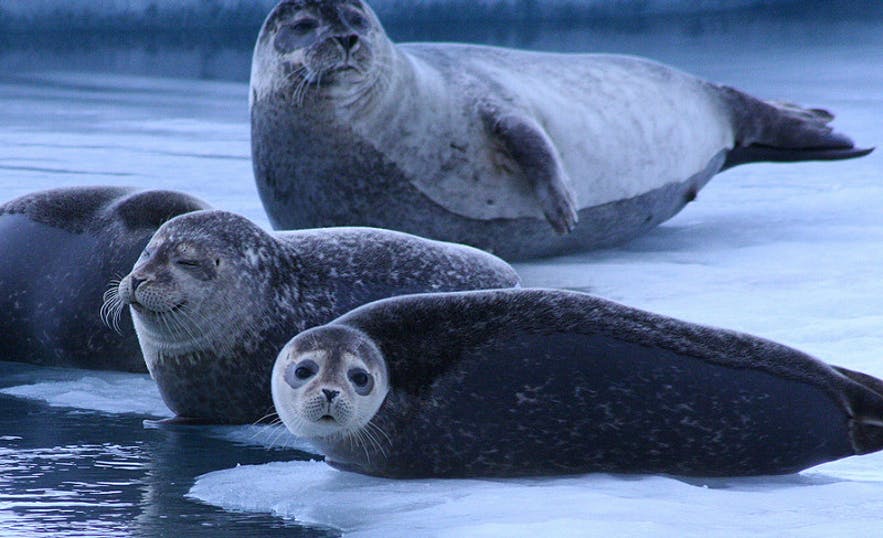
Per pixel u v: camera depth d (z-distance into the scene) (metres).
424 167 29.41
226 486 15.95
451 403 16.28
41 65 75.50
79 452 17.55
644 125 32.81
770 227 34.16
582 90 32.25
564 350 16.34
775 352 16.48
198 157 43.59
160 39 92.75
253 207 34.25
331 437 16.05
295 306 19.95
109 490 15.79
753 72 69.31
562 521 14.05
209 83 68.50
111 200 23.48
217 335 19.20
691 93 34.78
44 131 49.62
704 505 14.92
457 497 15.45
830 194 38.75
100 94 62.81
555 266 29.66
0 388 21.36
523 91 30.86
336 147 28.97
